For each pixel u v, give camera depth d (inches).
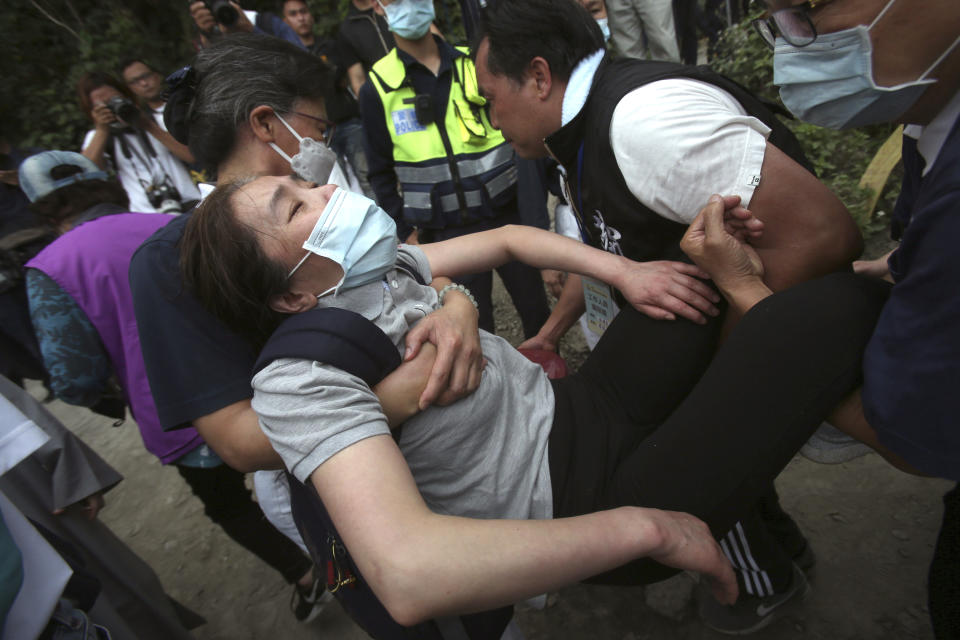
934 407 31.0
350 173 155.2
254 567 96.8
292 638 84.3
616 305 65.8
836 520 76.0
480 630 43.4
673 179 45.1
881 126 131.7
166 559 102.8
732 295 44.7
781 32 38.5
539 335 75.9
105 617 56.0
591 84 51.5
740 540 60.2
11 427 46.3
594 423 49.8
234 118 46.8
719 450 39.9
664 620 72.0
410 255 51.1
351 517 32.8
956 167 29.0
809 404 38.2
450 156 94.4
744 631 66.9
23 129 324.5
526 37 51.3
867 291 39.4
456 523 33.1
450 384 41.0
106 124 118.3
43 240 99.5
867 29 33.8
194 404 43.6
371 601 43.9
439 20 283.4
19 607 41.4
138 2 332.5
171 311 43.3
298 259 39.3
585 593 77.5
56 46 329.1
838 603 67.4
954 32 32.2
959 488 37.9
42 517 59.4
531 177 92.7
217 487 74.4
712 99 45.8
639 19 192.4
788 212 44.1
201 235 39.2
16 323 98.8
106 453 135.9
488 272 103.1
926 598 65.2
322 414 34.6
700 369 49.9
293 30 184.2
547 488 45.5
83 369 64.6
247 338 43.6
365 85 95.3
